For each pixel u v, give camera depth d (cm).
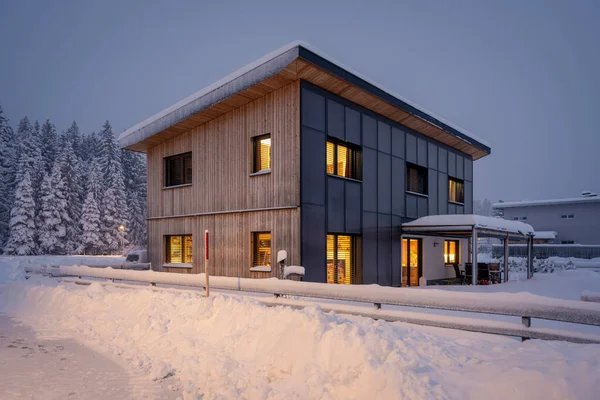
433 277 2081
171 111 1714
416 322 666
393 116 1748
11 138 5338
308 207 1352
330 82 1399
